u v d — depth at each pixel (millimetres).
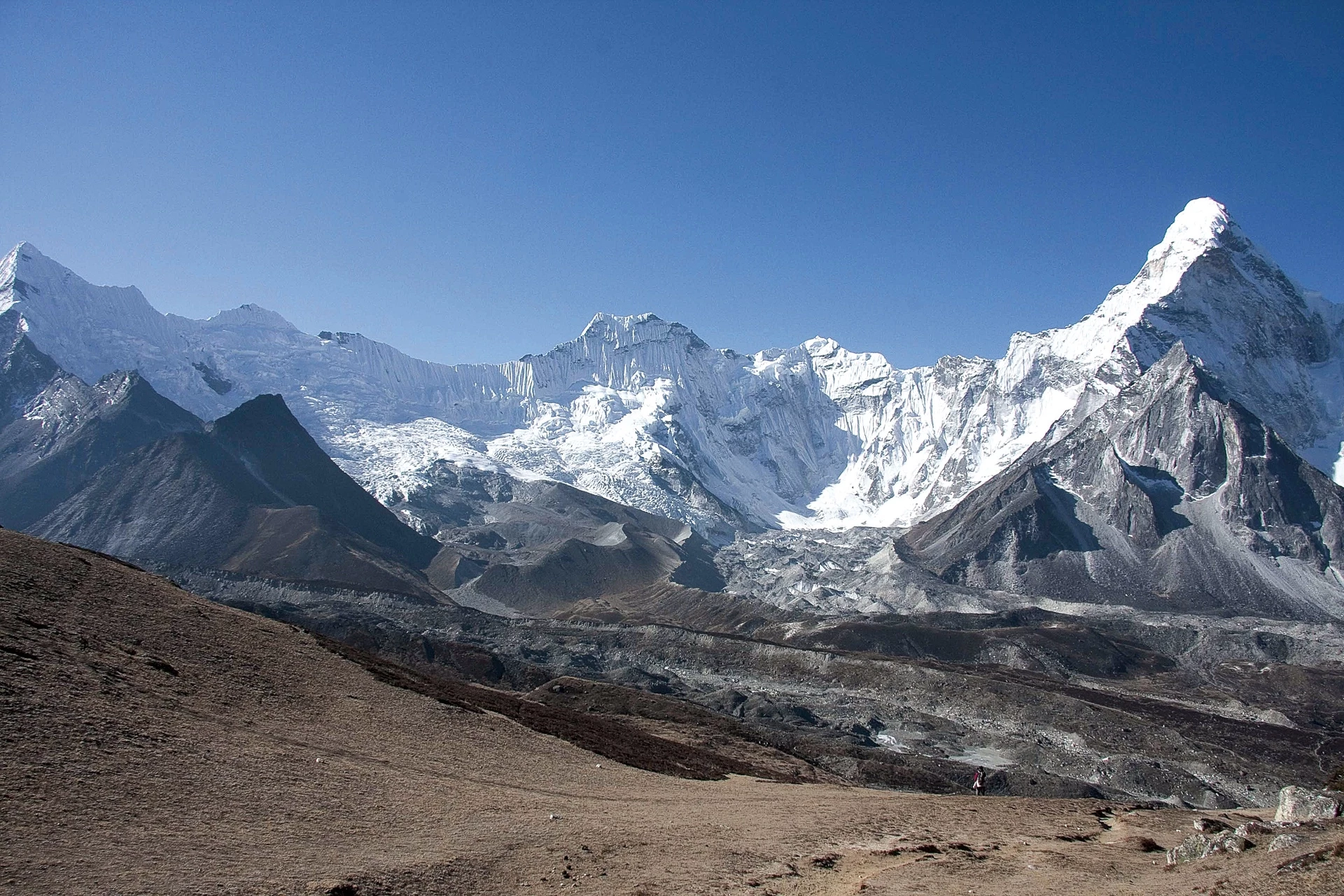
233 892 39438
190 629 78188
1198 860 50719
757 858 54469
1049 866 53562
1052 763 176125
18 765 46500
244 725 63062
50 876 37875
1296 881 38281
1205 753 185750
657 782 82750
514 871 48219
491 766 72188
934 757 178750
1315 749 199375
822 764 150875
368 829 51562
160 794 48812
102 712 55688
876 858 56000
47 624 66125
